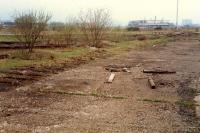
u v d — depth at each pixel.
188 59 23.84
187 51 30.47
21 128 8.27
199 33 77.75
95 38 30.50
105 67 18.62
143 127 8.55
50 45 27.59
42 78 14.72
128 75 16.33
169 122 9.02
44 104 10.58
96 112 9.83
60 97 11.56
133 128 8.45
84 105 10.59
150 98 11.70
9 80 13.77
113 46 32.25
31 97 11.42
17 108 10.04
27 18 21.55
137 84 14.18
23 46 23.83
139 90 13.01
